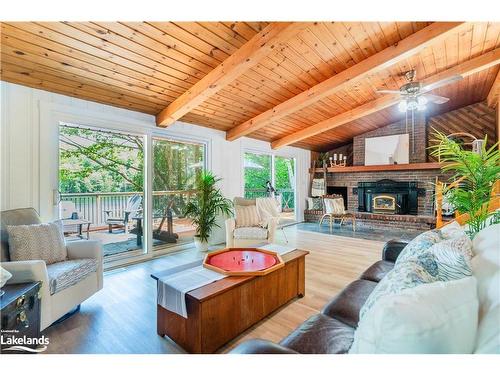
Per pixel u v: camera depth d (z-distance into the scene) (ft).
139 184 13.17
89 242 7.75
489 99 16.44
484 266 3.57
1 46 7.14
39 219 7.80
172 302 5.59
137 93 10.48
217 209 14.58
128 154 13.24
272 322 6.65
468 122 18.66
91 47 7.75
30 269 5.49
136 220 13.52
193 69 9.55
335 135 22.27
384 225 20.01
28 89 8.70
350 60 10.73
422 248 4.86
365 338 2.48
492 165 5.94
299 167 23.54
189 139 14.40
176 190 14.40
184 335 5.48
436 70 12.42
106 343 5.72
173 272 6.44
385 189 21.30
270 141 20.02
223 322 5.65
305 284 9.00
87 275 7.26
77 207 13.46
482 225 6.05
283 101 13.38
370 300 3.54
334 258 12.09
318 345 3.69
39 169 8.94
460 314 2.42
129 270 10.61
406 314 2.25
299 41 9.25
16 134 8.43
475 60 11.53
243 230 12.35
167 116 11.81
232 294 5.85
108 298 7.98
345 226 21.22
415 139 20.06
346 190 24.09
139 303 7.66
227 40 8.39
